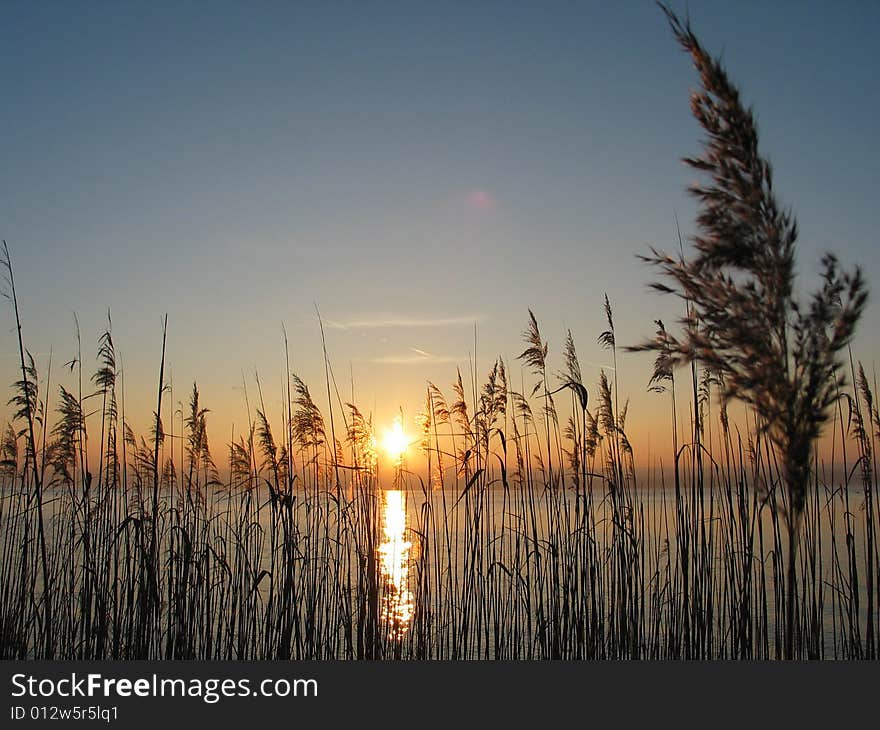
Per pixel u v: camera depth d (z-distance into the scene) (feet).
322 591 31.83
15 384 26.81
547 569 31.14
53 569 31.94
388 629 29.81
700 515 27.61
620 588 29.78
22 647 28.58
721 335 12.55
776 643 25.38
